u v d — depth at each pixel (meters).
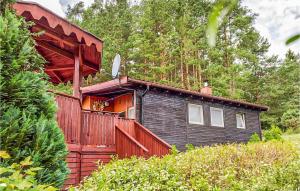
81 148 8.05
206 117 14.63
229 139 15.50
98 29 30.69
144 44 27.67
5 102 3.17
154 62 28.89
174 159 5.95
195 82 28.14
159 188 4.64
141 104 12.11
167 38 27.83
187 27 29.77
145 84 11.79
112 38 29.47
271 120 32.22
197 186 4.82
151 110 12.33
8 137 2.95
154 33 29.48
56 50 7.31
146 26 29.34
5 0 3.56
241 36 30.73
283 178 5.97
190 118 13.98
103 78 26.92
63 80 10.73
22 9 5.21
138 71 28.89
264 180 5.81
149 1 29.94
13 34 3.32
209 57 30.20
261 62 37.72
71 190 3.62
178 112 13.41
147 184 4.71
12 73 3.30
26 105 3.31
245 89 34.56
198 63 28.78
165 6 29.70
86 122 8.64
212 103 15.14
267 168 6.75
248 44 31.70
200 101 14.55
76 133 7.04
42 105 3.53
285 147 8.99
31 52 3.71
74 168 7.00
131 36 29.19
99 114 9.07
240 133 16.30
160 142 9.52
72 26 6.14
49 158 3.27
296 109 30.38
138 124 10.27
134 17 32.69
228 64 30.23
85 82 26.75
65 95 6.61
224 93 27.27
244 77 28.23
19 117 3.20
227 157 6.71
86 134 8.55
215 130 14.88
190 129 13.70
